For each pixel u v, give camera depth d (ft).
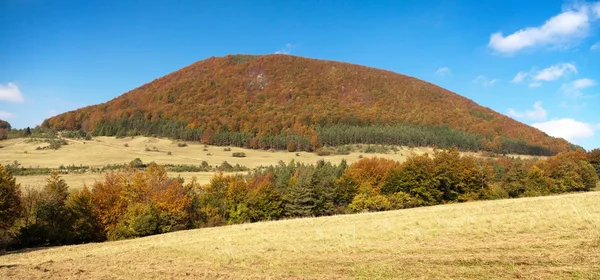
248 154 493.77
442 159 263.70
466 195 250.78
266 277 47.50
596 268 37.45
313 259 56.70
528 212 82.94
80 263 69.05
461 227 70.64
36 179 274.98
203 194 224.12
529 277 37.37
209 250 73.77
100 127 638.94
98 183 199.21
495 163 350.23
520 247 49.60
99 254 82.38
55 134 603.26
